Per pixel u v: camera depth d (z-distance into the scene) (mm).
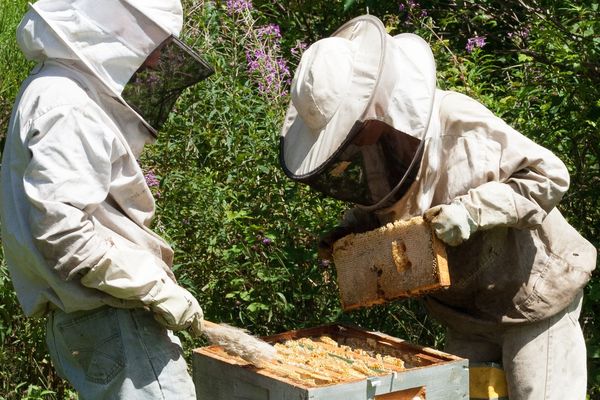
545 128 5902
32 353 5770
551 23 6258
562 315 4484
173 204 5551
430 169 4254
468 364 4297
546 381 4410
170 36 3744
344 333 4625
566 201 6051
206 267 5609
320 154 4148
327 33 8750
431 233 4059
